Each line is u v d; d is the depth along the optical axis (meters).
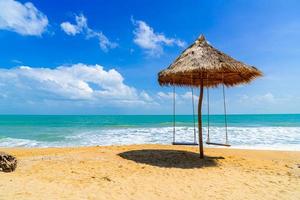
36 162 8.41
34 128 34.88
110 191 5.79
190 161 9.27
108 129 32.06
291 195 5.82
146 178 7.02
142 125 42.25
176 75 9.33
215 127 34.47
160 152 10.88
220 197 5.64
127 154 10.30
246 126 38.31
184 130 28.78
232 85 11.66
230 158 10.09
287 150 13.73
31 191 5.24
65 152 11.02
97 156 9.70
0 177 6.14
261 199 5.55
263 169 8.45
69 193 5.38
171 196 5.65
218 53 9.16
